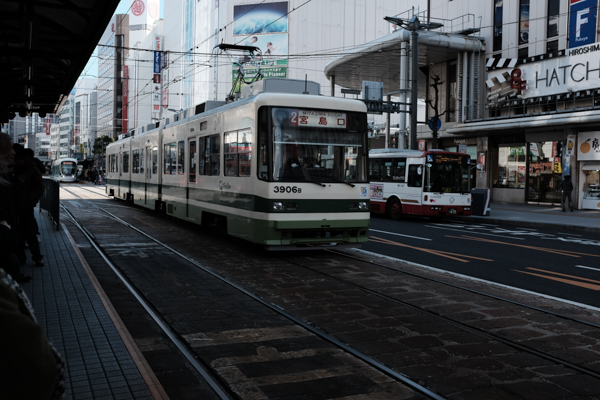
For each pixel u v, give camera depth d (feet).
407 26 74.90
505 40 87.40
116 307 20.26
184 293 22.65
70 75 40.60
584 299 22.91
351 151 32.42
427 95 100.99
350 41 219.41
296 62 210.18
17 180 23.94
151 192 56.85
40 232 39.45
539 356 15.49
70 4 25.70
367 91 76.59
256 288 23.79
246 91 36.06
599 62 70.44
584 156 76.07
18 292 4.54
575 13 74.02
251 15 209.87
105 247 34.73
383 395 12.57
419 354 15.51
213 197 37.68
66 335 15.44
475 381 13.55
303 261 30.99
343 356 15.19
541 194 85.97
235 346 15.90
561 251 37.52
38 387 4.00
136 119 337.72
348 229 32.37
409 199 63.16
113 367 13.08
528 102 81.30
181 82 273.33
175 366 14.32
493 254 35.50
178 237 40.57
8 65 38.65
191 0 255.09
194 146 42.27
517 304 21.39
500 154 93.35
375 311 20.11
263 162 30.35
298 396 12.42
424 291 23.52
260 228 30.45
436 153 61.62
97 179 170.09
